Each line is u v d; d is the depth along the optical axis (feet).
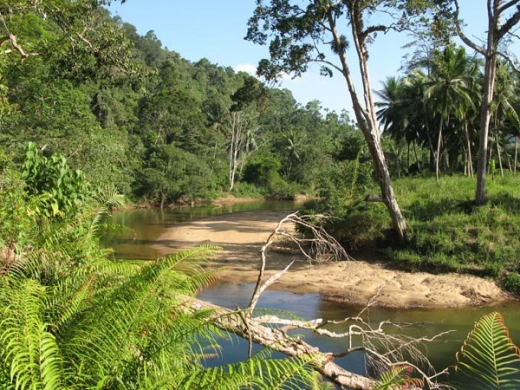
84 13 45.57
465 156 123.13
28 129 75.25
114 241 73.46
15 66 46.73
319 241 23.62
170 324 9.68
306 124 284.41
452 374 24.85
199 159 180.34
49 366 7.81
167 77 258.37
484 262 51.49
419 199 73.72
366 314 40.27
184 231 91.66
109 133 90.38
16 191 16.87
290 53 58.95
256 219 113.09
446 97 95.09
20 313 9.14
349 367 25.85
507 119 117.70
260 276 17.44
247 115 219.00
